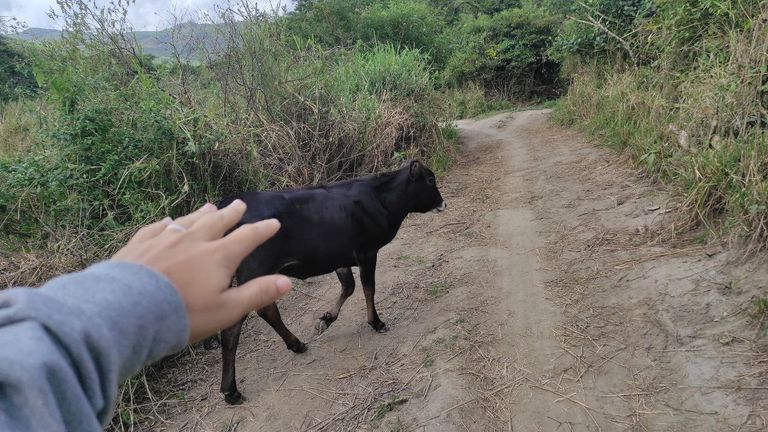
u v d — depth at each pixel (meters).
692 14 7.13
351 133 7.98
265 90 7.43
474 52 23.80
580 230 5.45
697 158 4.99
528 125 13.55
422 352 3.94
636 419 3.02
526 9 24.83
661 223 5.04
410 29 20.23
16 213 4.66
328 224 3.76
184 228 0.70
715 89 5.30
